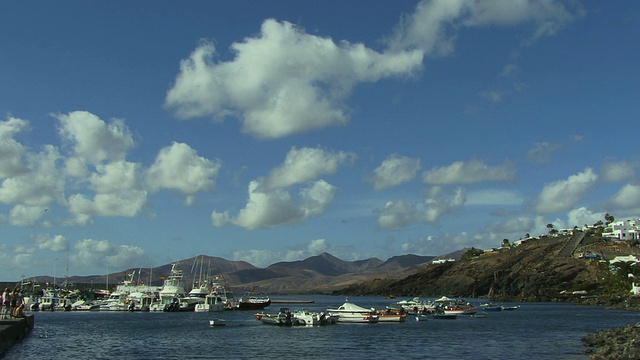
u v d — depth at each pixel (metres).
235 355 84.69
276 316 146.50
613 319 161.12
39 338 104.31
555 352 84.00
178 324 148.00
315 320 140.25
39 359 77.12
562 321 154.38
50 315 193.00
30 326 112.88
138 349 91.88
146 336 113.88
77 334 117.06
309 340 105.12
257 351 89.19
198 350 90.56
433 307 192.38
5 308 102.38
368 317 147.75
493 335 113.62
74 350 89.25
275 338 109.12
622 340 86.25
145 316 185.38
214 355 84.69
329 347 94.00
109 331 125.31
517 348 90.19
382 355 83.94
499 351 87.00
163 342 102.50
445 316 169.50
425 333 118.88
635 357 65.62
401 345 96.50
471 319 166.38
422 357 81.38
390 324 145.88
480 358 79.62
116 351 89.12
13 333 85.88
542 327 134.12
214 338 109.44
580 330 124.88
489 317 175.00
